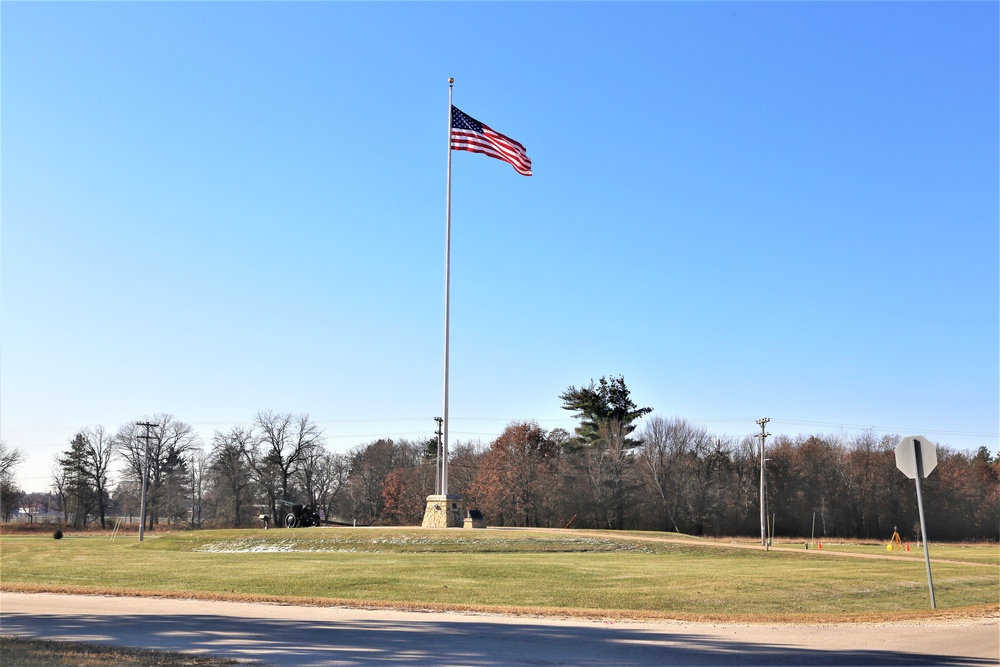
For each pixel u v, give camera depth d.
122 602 20.92
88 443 109.75
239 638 14.64
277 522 101.56
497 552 42.19
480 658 12.74
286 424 102.81
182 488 108.94
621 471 97.56
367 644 14.02
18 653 12.58
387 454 127.12
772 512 100.75
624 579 28.41
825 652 13.45
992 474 109.12
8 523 106.62
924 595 26.23
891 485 99.75
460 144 51.00
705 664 12.36
